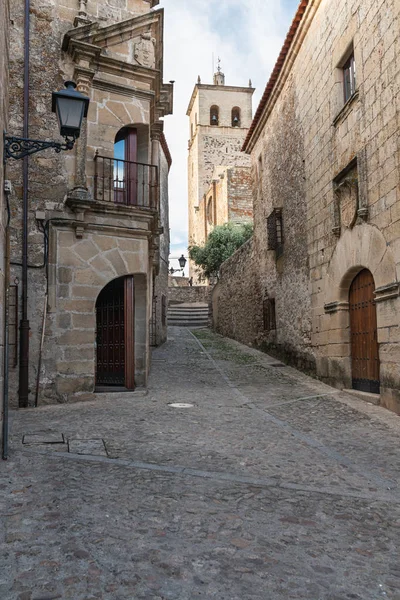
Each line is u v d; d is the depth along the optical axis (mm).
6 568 2725
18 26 8891
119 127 9609
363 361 9219
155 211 9477
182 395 9203
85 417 7027
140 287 9633
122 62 9500
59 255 8703
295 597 2492
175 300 30734
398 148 7418
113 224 9156
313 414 7559
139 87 9859
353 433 6316
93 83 9375
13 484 4078
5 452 4809
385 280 7848
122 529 3242
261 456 5152
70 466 4602
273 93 14531
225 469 4660
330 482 4375
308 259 11781
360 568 2812
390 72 7633
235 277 19547
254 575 2695
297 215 12695
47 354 8484
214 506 3693
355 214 8930
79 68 9055
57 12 9242
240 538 3156
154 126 11156
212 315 23797
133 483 4164
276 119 14734
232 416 7324
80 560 2816
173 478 4336
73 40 8922
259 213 16812
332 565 2838
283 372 12375
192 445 5527
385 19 7773
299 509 3697
